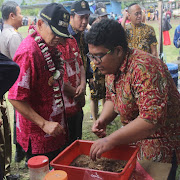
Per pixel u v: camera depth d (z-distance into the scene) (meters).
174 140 1.49
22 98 1.77
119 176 1.09
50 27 1.77
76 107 2.48
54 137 2.02
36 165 1.27
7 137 2.38
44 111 1.95
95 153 1.26
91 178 1.14
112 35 1.24
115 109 1.56
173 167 1.54
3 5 2.84
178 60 6.39
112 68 1.35
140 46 3.55
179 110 1.46
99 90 3.17
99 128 1.62
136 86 1.27
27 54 1.76
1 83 1.10
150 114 1.21
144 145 1.54
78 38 2.82
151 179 1.29
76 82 2.42
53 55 1.92
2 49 2.76
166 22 8.91
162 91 1.25
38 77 1.85
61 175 1.08
